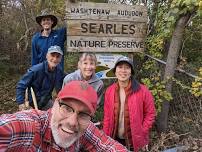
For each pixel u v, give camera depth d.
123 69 1.64
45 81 1.90
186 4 2.00
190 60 2.54
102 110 2.29
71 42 2.23
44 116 0.75
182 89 2.26
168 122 2.28
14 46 3.68
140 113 1.67
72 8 2.20
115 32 2.30
